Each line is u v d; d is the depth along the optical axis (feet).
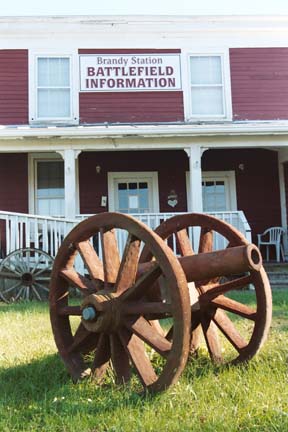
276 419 8.59
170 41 40.96
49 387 11.23
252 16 41.09
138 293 10.40
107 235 11.21
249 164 41.86
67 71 40.22
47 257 28.76
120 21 40.40
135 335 10.57
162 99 40.27
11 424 8.94
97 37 40.50
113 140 34.06
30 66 39.96
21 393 10.85
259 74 41.22
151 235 9.93
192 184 34.22
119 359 10.78
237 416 8.86
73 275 11.88
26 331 16.97
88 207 40.29
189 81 40.63
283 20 41.37
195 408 9.27
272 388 10.30
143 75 40.42
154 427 8.45
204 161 41.63
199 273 10.68
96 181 40.65
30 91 39.63
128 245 10.60
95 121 39.65
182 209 40.91
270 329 16.28
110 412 9.25
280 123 38.83
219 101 40.81
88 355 12.66
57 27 40.24
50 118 39.45
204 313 12.82
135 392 10.09
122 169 40.96
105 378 11.36
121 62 40.40
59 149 33.71
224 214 32.63
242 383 10.65
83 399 10.06
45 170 40.45
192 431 8.26
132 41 40.68
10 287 28.48
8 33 40.04
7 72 39.73
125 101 40.04
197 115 40.32
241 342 12.23
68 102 39.88
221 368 11.89
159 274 10.15
